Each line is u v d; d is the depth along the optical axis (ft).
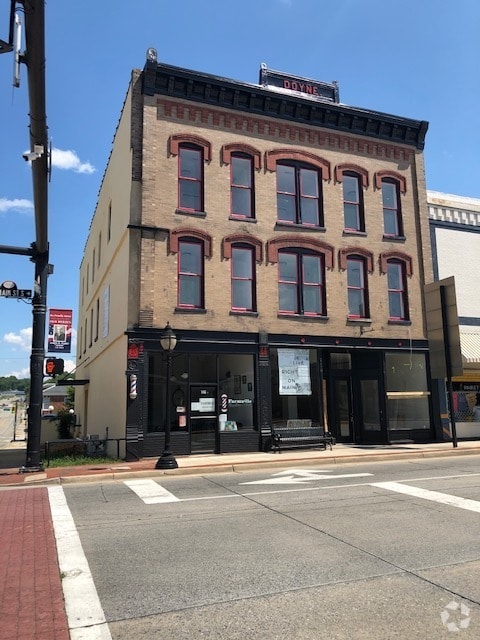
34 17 18.49
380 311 63.93
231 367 55.93
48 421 106.32
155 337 52.54
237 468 44.91
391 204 68.08
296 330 59.21
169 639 13.04
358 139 66.33
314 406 59.47
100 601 15.49
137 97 56.70
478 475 38.45
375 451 54.29
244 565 18.51
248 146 60.08
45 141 27.04
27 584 16.80
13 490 35.19
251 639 12.96
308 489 33.47
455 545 20.51
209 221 56.95
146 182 54.70
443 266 69.77
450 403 59.36
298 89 65.87
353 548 20.27
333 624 13.73
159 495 32.58
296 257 61.16
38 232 39.37
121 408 53.83
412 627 13.48
